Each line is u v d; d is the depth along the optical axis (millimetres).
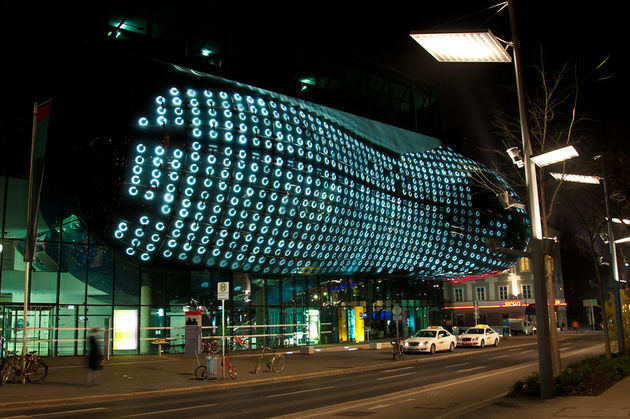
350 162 43281
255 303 39406
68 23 32844
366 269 46312
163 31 37812
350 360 30453
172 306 34406
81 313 30734
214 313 36312
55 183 30594
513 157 13547
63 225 30594
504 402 11836
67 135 31031
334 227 41188
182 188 32438
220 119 34875
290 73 45750
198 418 12375
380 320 49688
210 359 21391
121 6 35875
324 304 44531
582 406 10711
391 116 53812
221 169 34062
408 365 27672
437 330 35625
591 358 20188
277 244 37719
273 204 36875
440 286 57875
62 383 19828
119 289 32344
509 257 55812
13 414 13820
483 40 10883
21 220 29766
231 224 34875
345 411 12336
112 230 31203
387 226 45812
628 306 27203
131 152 30922
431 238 49438
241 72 42094
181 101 33594
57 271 30172
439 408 12430
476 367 24422
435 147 55188
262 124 37188
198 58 39594
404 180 48281
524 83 12586
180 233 32906
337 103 48844
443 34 10742
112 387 18891
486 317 75312
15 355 20594
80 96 31562
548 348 12125
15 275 29219
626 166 24250
